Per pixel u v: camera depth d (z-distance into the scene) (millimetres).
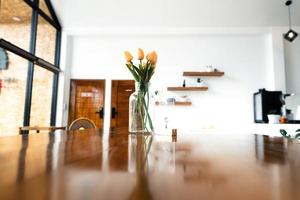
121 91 5270
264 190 296
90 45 5363
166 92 5109
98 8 4734
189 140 1159
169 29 5082
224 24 4941
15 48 3652
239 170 415
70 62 5332
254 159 547
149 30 5098
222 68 5133
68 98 5277
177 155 611
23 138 1078
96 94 5293
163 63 5191
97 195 264
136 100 1515
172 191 285
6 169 396
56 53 5137
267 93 4535
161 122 5055
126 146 815
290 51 5055
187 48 5219
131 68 1499
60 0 4625
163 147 811
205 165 463
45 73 4746
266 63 5066
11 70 3762
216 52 5176
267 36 5117
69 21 5070
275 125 3988
